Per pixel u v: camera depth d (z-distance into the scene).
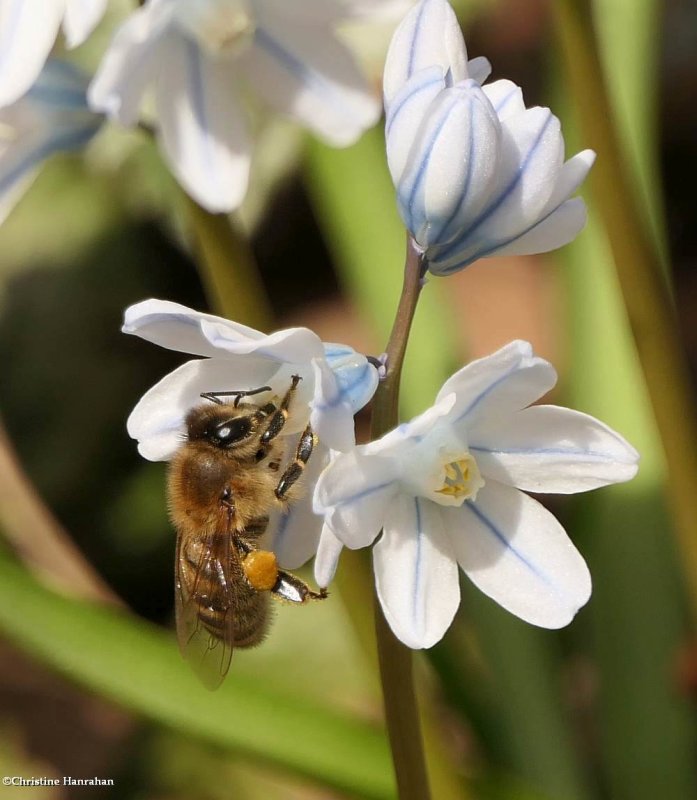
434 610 0.11
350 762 0.14
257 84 0.13
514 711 0.15
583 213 0.11
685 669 0.15
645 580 0.15
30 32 0.13
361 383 0.11
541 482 0.11
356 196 0.16
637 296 0.14
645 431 0.16
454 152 0.11
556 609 0.11
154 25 0.12
